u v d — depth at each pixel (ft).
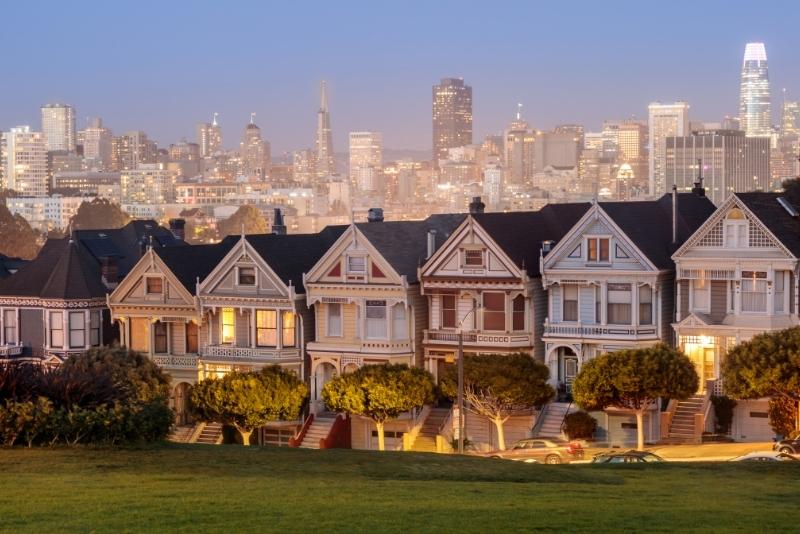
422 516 188.55
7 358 412.77
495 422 360.48
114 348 391.65
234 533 178.09
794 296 349.00
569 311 369.50
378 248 383.45
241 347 399.85
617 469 249.55
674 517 191.31
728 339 353.92
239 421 371.97
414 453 262.47
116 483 214.48
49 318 427.33
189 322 411.75
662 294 363.15
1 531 179.32
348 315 388.98
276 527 181.16
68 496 202.28
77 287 427.33
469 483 222.28
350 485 215.92
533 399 353.92
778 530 183.73
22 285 434.30
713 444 341.62
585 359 366.43
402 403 357.82
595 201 362.94
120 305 417.08
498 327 374.63
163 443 261.65
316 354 391.45
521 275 368.27
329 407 369.30
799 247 349.61
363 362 385.09
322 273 389.60
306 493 206.69
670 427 353.51
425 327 387.55
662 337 362.94
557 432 362.94
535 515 190.49
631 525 185.16
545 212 402.52
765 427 348.79
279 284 392.88
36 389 262.88
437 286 379.55
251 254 397.39
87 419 253.24
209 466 236.84
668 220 382.42
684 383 337.72
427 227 408.05
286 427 388.57
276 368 380.17
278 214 472.03
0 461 236.63
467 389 356.59
